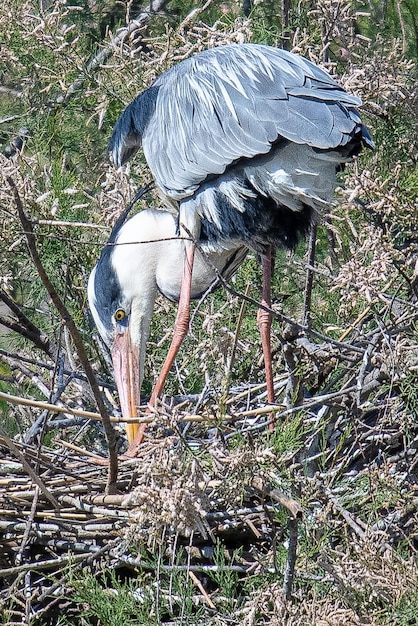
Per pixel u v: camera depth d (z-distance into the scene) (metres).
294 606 8.38
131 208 12.62
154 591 8.87
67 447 10.77
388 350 10.29
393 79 12.18
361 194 10.55
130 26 13.54
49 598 9.66
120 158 12.20
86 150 13.95
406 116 12.46
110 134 13.90
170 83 11.48
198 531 9.54
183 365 12.14
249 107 10.48
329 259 12.66
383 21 14.27
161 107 11.45
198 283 12.03
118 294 12.08
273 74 10.56
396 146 12.41
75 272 13.16
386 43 13.59
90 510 9.66
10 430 12.91
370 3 14.48
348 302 10.77
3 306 14.34
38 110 13.73
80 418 11.25
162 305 13.08
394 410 10.16
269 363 11.16
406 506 9.50
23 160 12.60
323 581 8.85
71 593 9.52
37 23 13.41
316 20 13.16
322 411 10.23
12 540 9.73
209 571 9.22
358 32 14.50
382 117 12.43
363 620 8.42
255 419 10.84
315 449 10.38
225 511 9.63
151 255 12.09
